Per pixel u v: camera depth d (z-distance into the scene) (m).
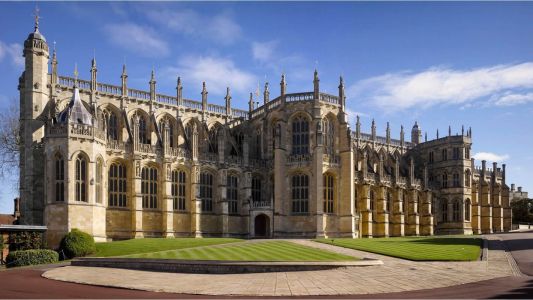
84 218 67.06
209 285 33.53
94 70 80.00
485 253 50.84
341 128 89.06
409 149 126.44
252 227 87.00
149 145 80.38
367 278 34.94
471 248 54.88
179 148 84.19
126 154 77.56
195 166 84.56
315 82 87.75
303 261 41.03
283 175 87.19
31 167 71.38
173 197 82.69
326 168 86.25
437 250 52.84
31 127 72.12
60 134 67.31
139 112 85.62
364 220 97.19
